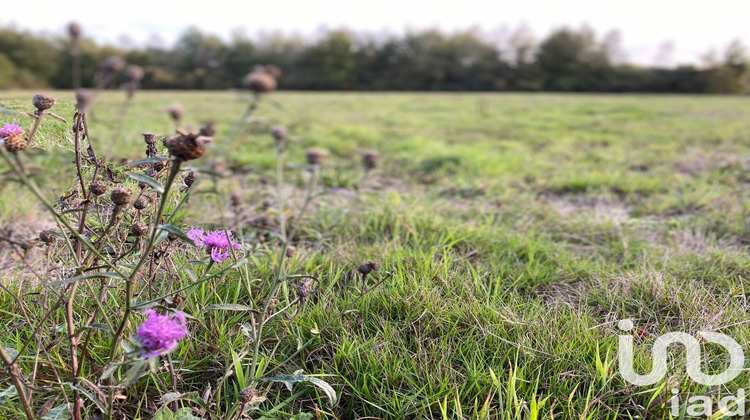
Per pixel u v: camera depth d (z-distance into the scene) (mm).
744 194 1125
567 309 579
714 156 1609
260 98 310
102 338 459
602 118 3328
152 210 467
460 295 593
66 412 373
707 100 6242
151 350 297
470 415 423
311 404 451
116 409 405
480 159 1533
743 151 1746
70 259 470
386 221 876
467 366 459
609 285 649
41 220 859
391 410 430
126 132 1486
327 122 2811
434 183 1337
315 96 7172
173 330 299
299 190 1176
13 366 337
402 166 1552
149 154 439
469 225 859
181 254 511
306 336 507
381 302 569
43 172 985
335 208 935
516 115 3629
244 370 467
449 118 3354
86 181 458
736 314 551
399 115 3488
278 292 571
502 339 488
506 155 1660
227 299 540
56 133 430
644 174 1441
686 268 702
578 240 875
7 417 383
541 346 486
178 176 461
